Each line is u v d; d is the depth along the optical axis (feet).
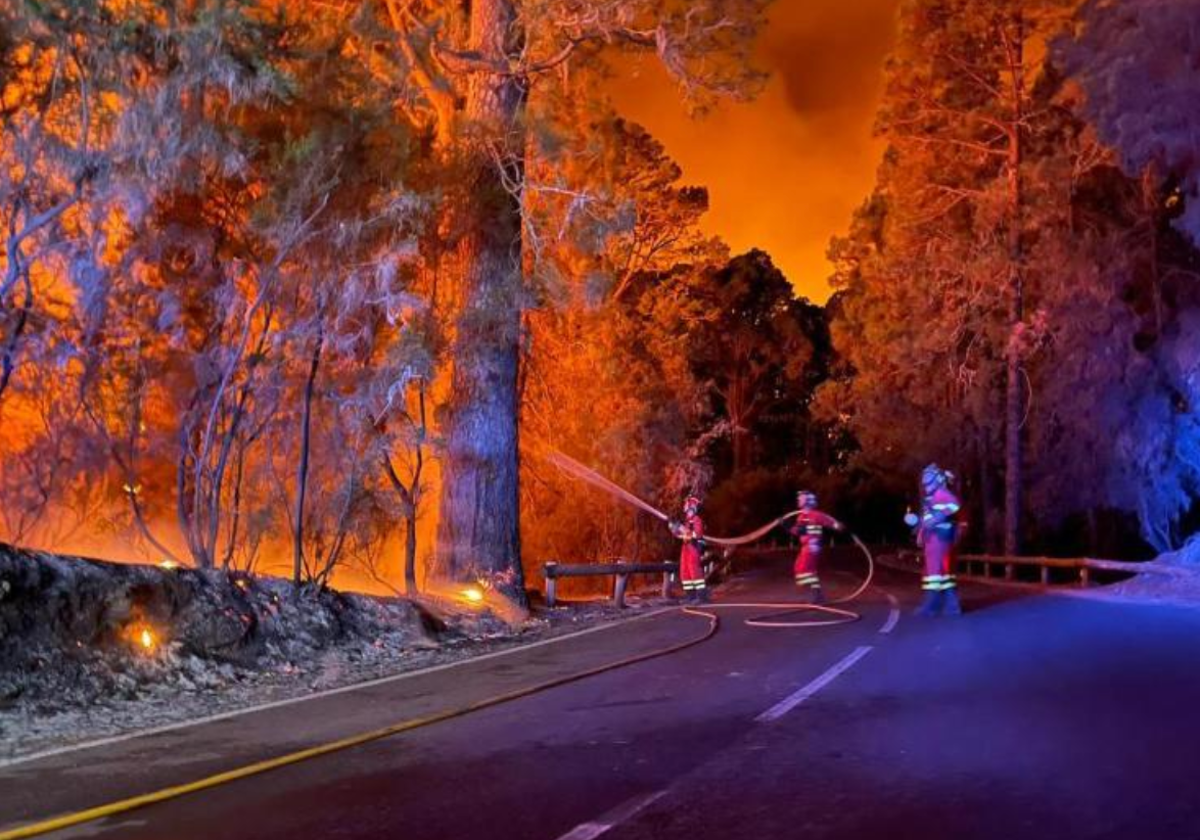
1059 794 19.67
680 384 97.66
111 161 33.01
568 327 75.92
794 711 27.76
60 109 33.22
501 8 53.16
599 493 78.43
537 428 74.49
